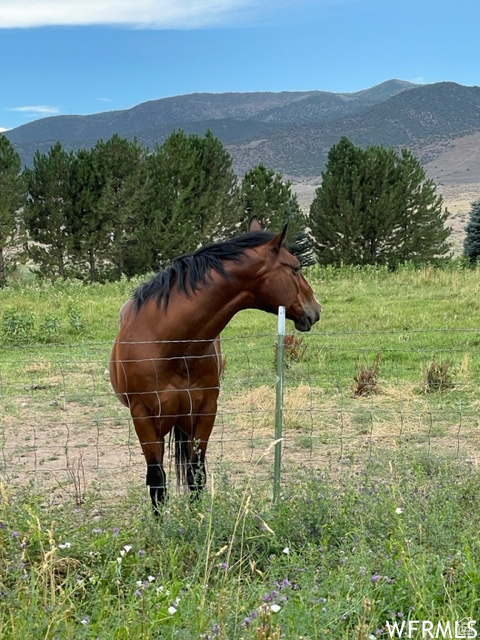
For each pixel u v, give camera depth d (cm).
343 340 1378
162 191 3297
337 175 3322
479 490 527
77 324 1577
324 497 512
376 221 3206
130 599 388
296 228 3381
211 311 534
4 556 436
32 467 721
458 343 1312
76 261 3403
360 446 779
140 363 528
